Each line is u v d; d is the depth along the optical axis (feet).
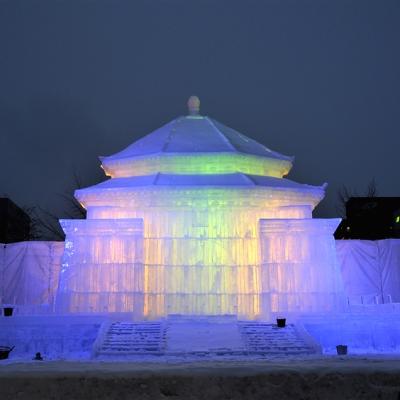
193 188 98.78
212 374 23.70
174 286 97.09
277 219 95.50
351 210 195.31
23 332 79.66
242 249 98.73
